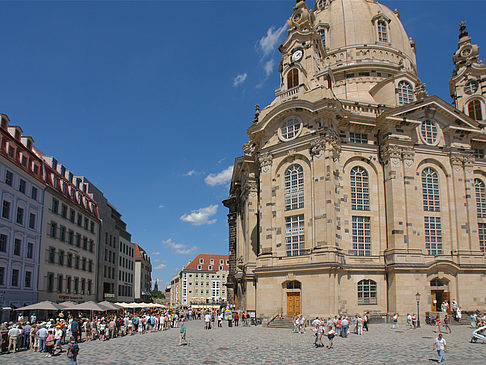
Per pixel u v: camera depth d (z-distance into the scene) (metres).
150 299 155.00
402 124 53.97
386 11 79.56
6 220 47.31
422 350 29.06
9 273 47.81
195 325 60.31
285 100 57.09
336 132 52.84
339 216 50.00
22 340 34.50
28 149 54.16
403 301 48.38
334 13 77.62
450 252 52.78
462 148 56.16
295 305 48.75
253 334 41.16
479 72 66.56
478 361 24.64
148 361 25.80
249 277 58.16
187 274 159.50
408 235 50.81
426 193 53.81
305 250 49.84
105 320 42.38
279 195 53.50
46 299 56.56
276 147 54.59
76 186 71.25
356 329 39.84
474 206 54.53
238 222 72.69
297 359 25.80
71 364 22.34
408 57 77.44
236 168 73.25
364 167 54.09
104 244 82.44
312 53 59.38
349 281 49.25
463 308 49.75
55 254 59.91
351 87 70.44
